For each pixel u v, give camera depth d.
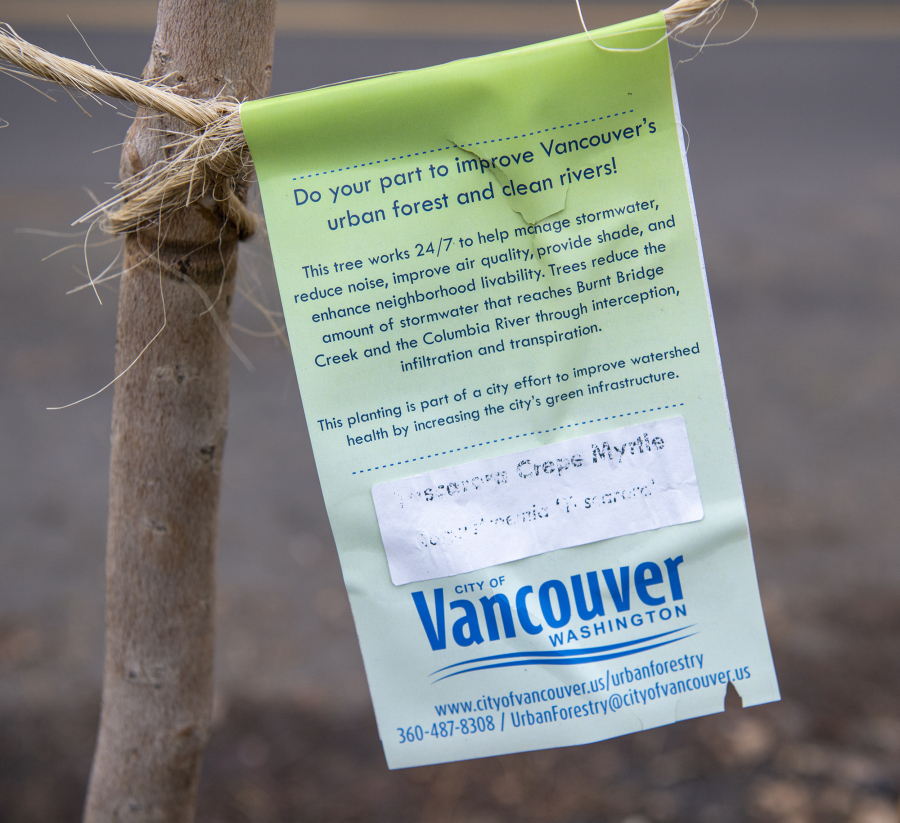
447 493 0.89
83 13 12.34
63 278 5.93
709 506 0.91
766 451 4.40
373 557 0.90
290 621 3.30
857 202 7.44
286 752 2.72
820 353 5.28
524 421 0.89
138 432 0.96
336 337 0.87
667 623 0.92
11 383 4.85
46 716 2.81
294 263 0.85
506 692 0.93
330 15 13.90
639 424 0.89
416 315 0.87
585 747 2.73
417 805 2.55
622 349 0.89
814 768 2.59
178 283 0.92
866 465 4.25
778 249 6.62
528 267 0.87
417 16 13.82
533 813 2.51
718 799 2.51
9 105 8.86
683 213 0.87
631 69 0.84
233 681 3.00
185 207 0.89
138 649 1.04
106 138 8.09
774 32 13.63
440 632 0.92
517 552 0.91
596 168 0.86
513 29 12.76
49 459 4.31
